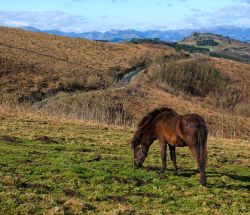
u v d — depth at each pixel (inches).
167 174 557.6
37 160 578.9
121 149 794.2
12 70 3531.0
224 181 547.8
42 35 5693.9
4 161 540.1
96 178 498.9
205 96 4478.3
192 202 444.8
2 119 1115.3
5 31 5344.5
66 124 1179.9
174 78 4564.5
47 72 3742.6
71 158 623.8
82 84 3597.4
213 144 1061.1
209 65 5305.1
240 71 5541.3
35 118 1238.9
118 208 387.2
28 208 363.9
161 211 398.6
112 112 2925.7
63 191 434.3
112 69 4576.8
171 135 514.0
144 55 5482.3
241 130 3179.1
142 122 568.7
